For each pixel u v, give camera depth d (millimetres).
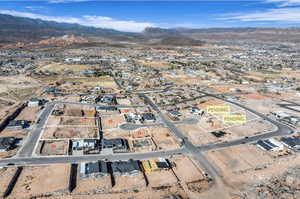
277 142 95250
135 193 64812
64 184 66000
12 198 60000
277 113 131500
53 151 84125
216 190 67812
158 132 104938
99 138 95875
